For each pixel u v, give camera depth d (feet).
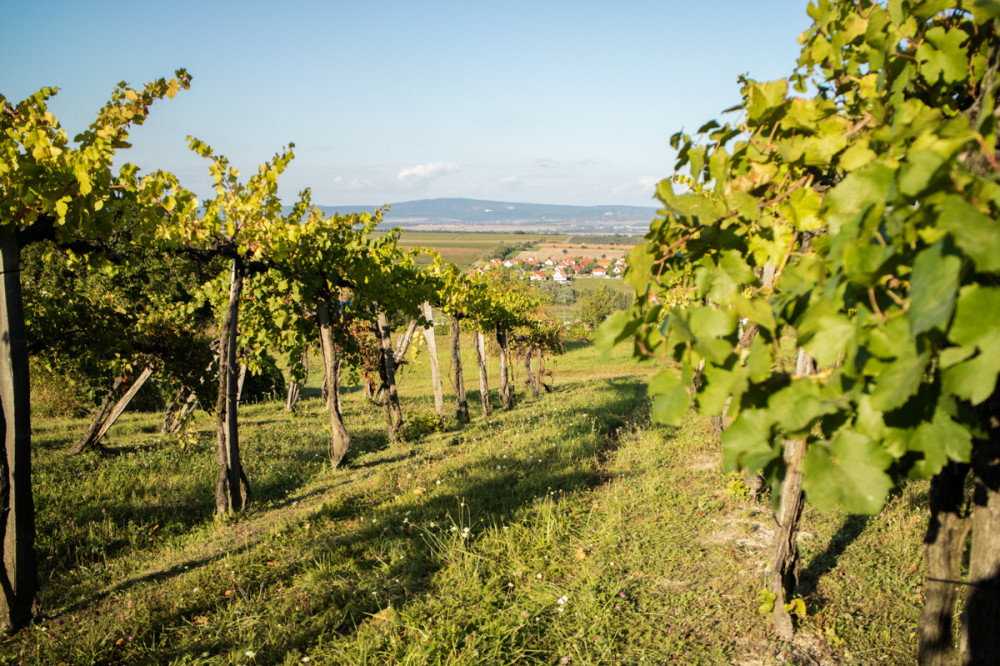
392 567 16.69
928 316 3.07
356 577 16.38
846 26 6.24
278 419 56.24
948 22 5.87
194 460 34.19
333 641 12.98
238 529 22.61
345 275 36.17
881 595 14.05
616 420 40.24
